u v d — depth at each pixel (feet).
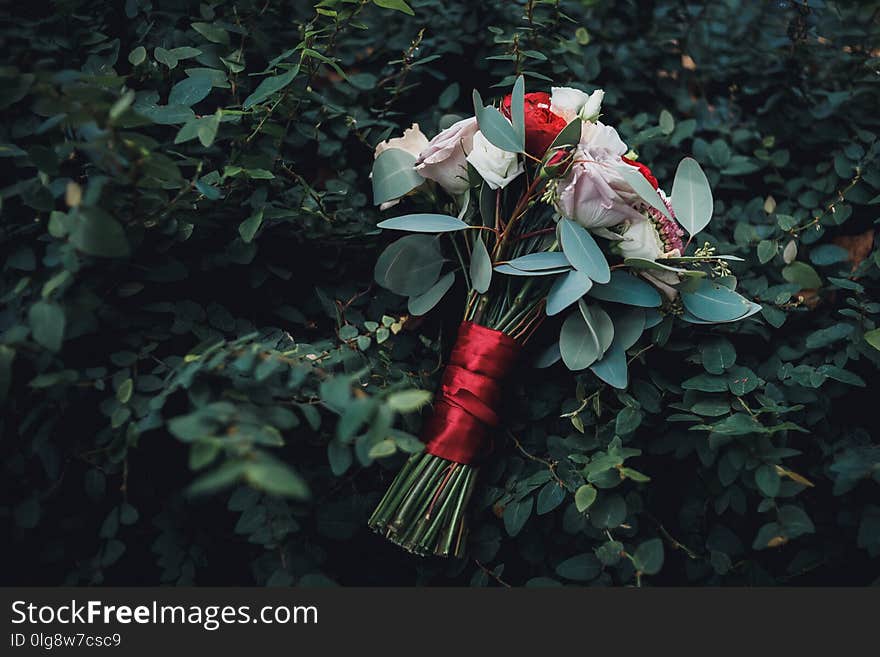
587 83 4.77
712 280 3.75
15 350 2.81
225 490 3.33
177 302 3.51
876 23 4.91
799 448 3.79
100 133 2.72
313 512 3.49
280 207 3.79
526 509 3.49
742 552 3.53
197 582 3.44
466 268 3.99
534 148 3.56
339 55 4.84
